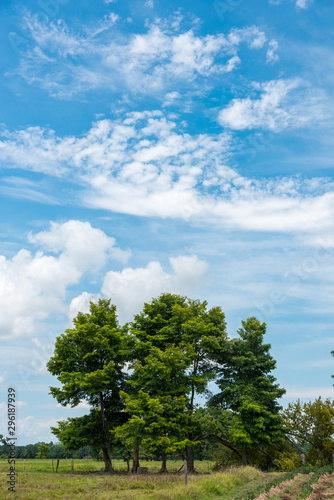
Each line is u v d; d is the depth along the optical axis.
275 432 38.22
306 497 18.17
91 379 36.66
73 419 39.28
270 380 40.62
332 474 29.36
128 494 18.98
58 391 39.38
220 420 43.62
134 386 38.72
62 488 22.02
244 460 39.66
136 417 33.72
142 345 39.72
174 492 18.00
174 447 33.41
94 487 22.69
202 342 39.53
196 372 40.97
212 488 20.08
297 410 43.19
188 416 36.28
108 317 41.78
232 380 41.09
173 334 41.41
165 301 44.53
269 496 18.86
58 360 39.19
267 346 41.56
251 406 36.44
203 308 42.84
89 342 38.88
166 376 35.97
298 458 40.69
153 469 44.00
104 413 40.19
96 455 78.06
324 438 40.66
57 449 103.31
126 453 64.38
